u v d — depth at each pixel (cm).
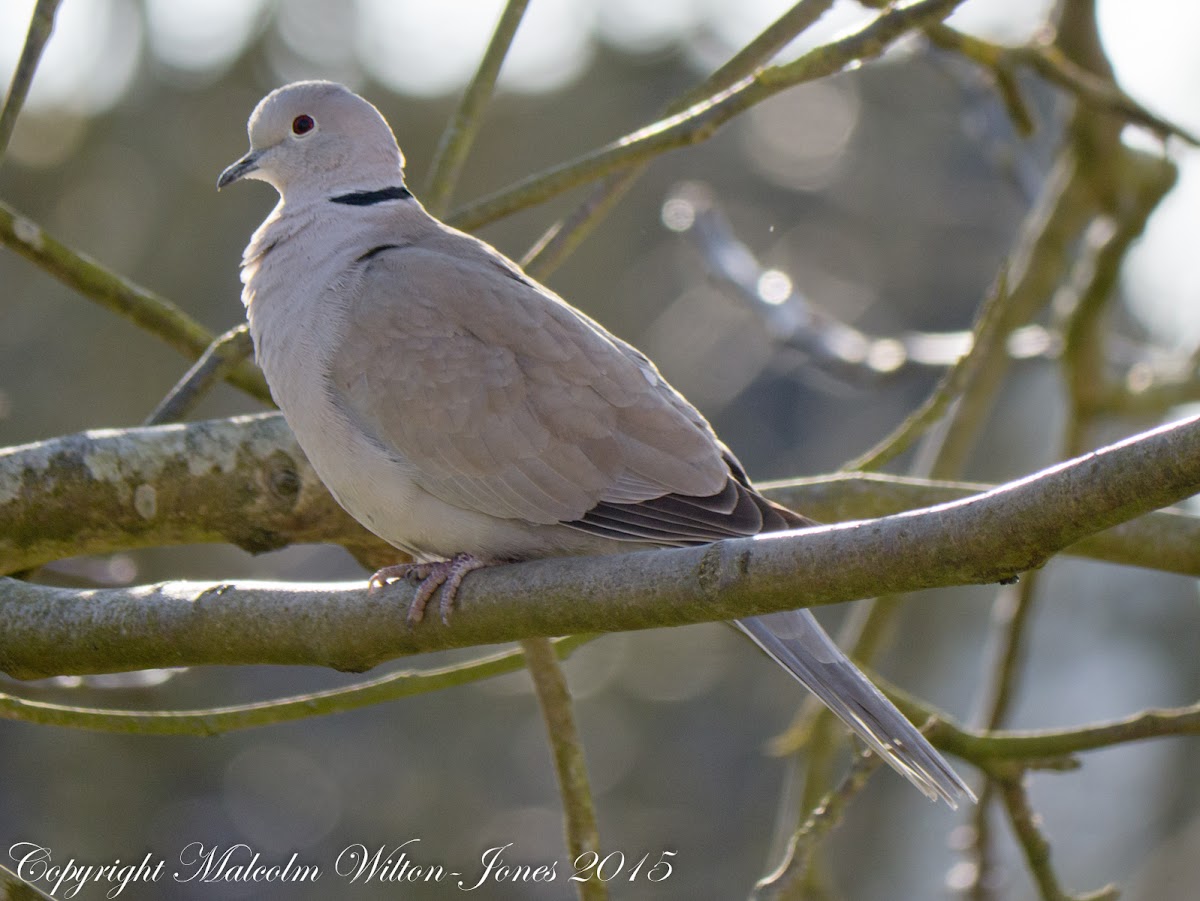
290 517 776
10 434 1816
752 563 536
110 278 819
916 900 2105
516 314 718
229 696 1862
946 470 1129
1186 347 1319
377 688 770
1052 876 815
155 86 2027
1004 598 1103
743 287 1254
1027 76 1395
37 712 745
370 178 838
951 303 2241
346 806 1838
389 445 712
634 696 1969
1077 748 802
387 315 720
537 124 2150
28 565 755
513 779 1864
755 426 2298
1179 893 1980
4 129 705
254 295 778
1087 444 1201
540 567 591
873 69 2277
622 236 2186
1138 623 2286
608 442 701
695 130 789
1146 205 1144
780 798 1931
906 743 640
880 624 1057
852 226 2244
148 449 756
